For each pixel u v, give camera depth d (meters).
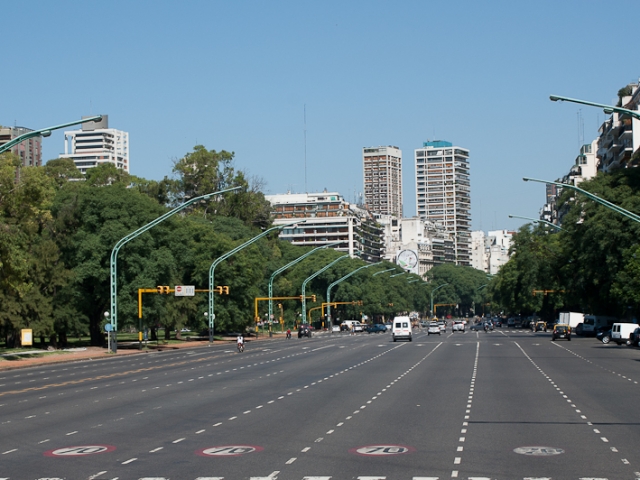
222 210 131.62
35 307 76.81
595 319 97.06
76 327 80.00
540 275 101.00
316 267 157.75
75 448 18.50
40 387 37.28
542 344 75.81
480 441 18.31
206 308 101.25
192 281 101.50
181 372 45.00
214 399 28.91
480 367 43.94
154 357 65.56
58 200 84.88
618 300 80.69
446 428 20.47
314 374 40.41
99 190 81.62
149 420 23.33
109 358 66.38
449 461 15.87
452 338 98.50
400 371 41.44
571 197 94.38
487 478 14.19
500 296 186.75
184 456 17.02
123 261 79.12
